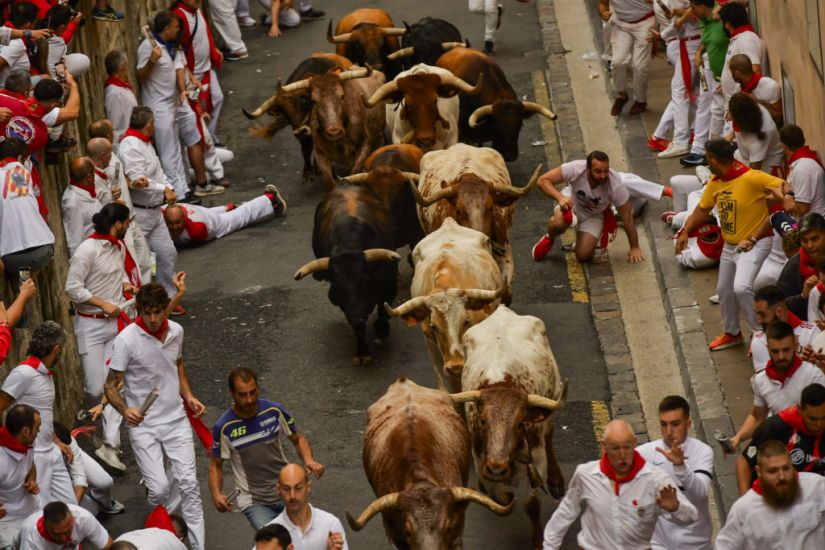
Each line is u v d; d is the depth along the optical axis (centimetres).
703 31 3569
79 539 2205
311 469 2294
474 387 2309
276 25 5297
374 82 4041
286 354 3209
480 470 2288
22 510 2300
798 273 2436
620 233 3612
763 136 2920
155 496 2450
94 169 3075
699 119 3731
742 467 2006
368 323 3344
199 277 3616
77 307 2884
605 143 4188
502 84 3953
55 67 3134
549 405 2156
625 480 1920
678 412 2023
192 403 2502
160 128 3978
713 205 2761
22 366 2373
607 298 3309
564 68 4797
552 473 2481
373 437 2238
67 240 3061
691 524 1986
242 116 4659
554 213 3534
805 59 2906
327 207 3266
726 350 2889
